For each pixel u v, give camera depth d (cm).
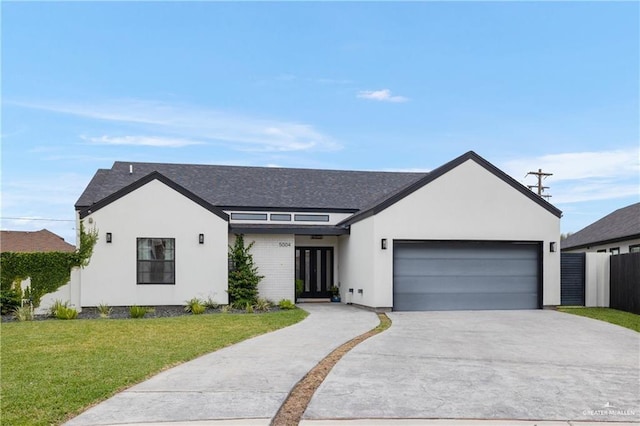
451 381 723
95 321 1351
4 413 551
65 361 817
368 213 1681
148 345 976
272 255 1867
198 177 2228
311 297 2044
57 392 630
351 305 1858
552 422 557
